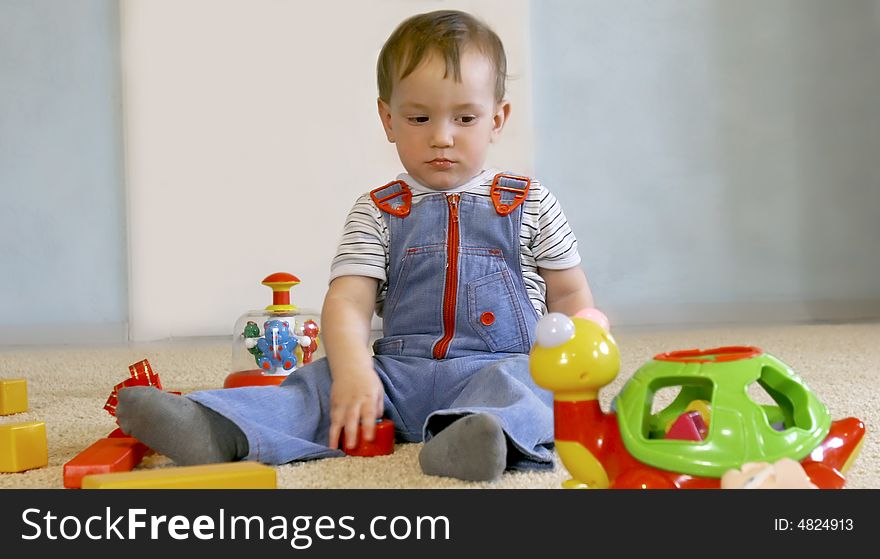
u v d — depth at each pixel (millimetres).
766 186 2875
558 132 2785
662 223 2836
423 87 1120
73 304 2645
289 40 2611
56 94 2635
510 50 2654
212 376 1693
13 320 2635
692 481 668
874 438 981
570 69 2783
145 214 2586
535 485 841
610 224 2818
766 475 636
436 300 1137
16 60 2627
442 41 1124
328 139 2633
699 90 2838
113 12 2635
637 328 2623
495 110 1195
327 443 995
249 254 2623
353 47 2629
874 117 2904
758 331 2342
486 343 1123
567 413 711
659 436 749
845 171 2902
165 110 2584
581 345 695
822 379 1390
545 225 1186
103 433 1125
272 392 976
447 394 1058
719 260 2859
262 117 2613
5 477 906
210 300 2613
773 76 2869
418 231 1161
